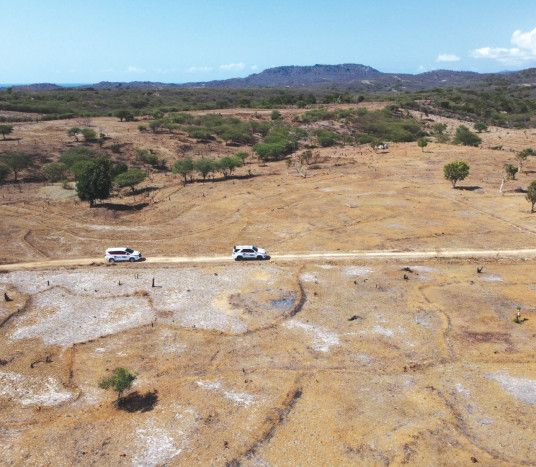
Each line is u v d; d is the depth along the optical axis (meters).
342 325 40.22
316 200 81.31
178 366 34.22
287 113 191.12
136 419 28.42
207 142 137.50
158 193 88.19
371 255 56.78
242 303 44.59
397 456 25.22
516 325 39.53
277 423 27.98
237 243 61.44
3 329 39.44
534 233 63.06
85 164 83.94
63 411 29.33
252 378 32.56
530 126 194.88
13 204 78.44
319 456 25.34
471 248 58.53
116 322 40.97
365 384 31.80
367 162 116.06
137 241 62.25
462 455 25.23
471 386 31.42
